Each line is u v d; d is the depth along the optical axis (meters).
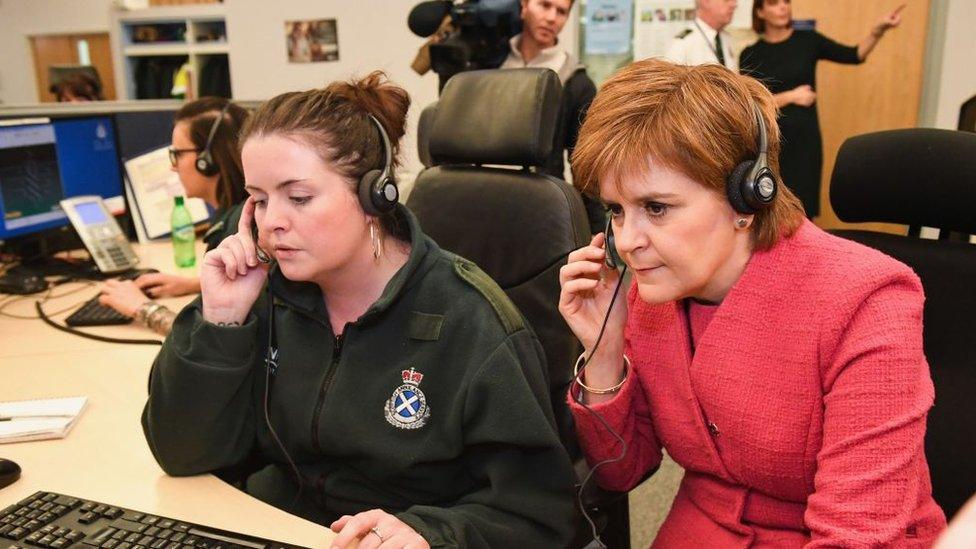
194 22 4.96
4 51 6.79
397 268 1.11
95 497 1.00
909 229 1.15
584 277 1.05
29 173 2.19
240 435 1.13
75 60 6.68
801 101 3.29
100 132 2.43
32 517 0.88
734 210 0.86
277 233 1.01
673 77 0.85
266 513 0.96
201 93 5.08
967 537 0.28
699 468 1.03
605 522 1.19
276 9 4.58
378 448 1.04
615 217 0.89
